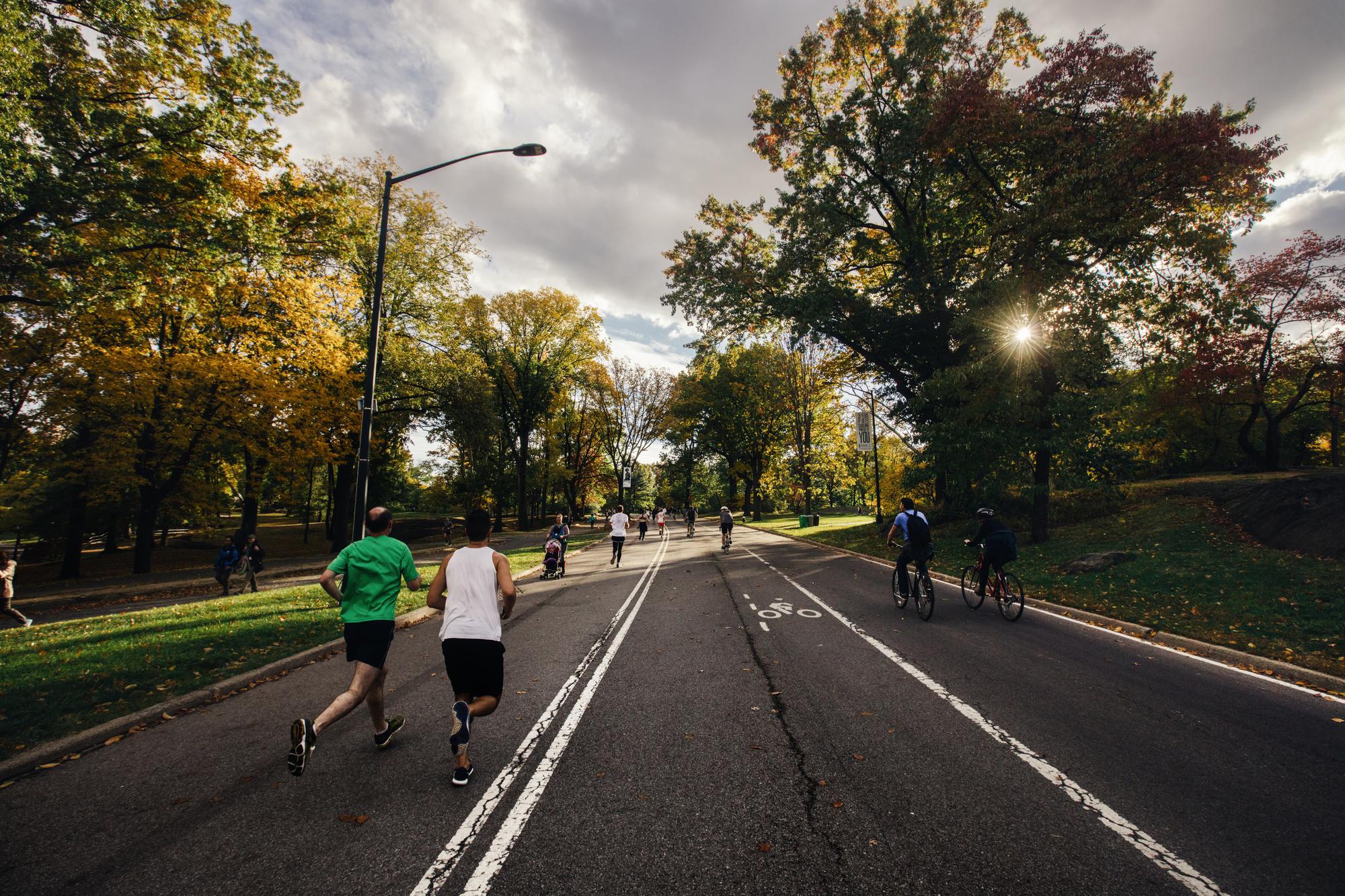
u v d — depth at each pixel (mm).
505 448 43406
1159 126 12609
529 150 10578
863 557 18641
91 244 11977
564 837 3057
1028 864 2750
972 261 18188
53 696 5457
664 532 41125
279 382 19969
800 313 19750
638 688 5656
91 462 18531
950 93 15508
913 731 4457
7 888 2680
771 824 3148
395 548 4281
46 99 11320
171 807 3457
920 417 21766
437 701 5391
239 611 10133
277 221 15148
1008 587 8867
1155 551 12133
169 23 12781
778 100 20719
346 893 2629
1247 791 3486
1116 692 5375
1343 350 17719
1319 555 9938
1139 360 19875
